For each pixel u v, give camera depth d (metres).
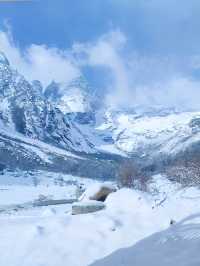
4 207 58.03
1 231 10.05
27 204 67.75
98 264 8.05
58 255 8.62
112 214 11.00
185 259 7.23
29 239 9.32
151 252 8.05
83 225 10.10
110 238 9.41
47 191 120.38
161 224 10.02
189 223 9.54
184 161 43.59
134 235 9.50
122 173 43.72
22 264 8.35
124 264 7.72
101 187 14.57
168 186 30.64
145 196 11.96
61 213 14.15
